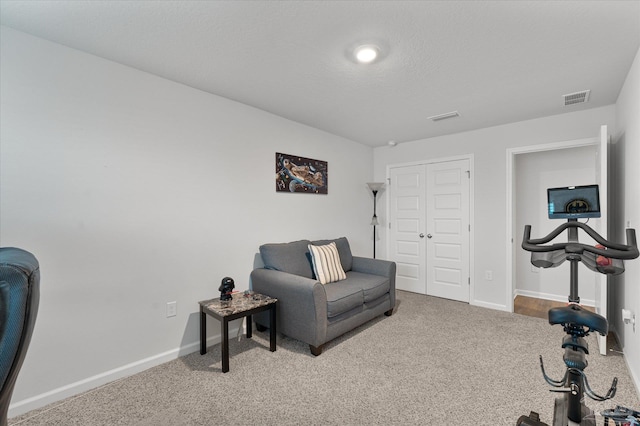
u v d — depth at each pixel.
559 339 2.75
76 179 1.97
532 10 1.58
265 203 3.18
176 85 2.46
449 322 3.21
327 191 3.99
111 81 2.12
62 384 1.89
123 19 1.67
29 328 0.46
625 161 2.46
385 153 4.80
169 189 2.42
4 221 1.72
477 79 2.41
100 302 2.05
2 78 1.72
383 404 1.82
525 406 1.80
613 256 1.06
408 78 2.40
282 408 1.79
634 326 2.07
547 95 2.75
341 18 1.66
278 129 3.32
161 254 2.36
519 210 4.43
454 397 1.89
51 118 1.87
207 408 1.79
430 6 1.56
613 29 1.75
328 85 2.53
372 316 3.11
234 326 2.86
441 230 4.21
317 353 2.44
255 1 1.52
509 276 3.60
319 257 3.19
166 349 2.38
